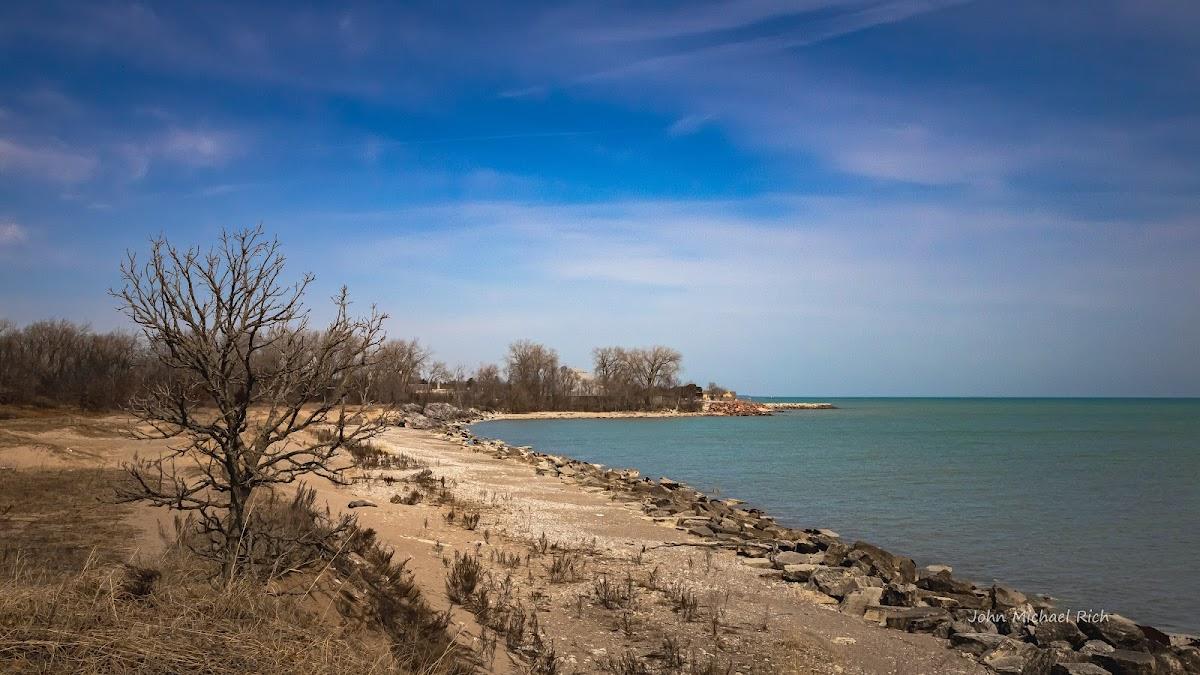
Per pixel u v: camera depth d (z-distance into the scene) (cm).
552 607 1168
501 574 1334
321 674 570
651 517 2314
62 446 2138
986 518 2817
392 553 1164
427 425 7950
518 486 2997
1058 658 1062
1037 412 19200
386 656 693
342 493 1970
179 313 792
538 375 14462
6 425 2734
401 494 2175
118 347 4931
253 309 839
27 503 1308
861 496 3419
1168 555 2166
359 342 925
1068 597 1706
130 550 961
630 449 6638
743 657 1008
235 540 819
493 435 8338
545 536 1762
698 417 14812
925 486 3806
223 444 832
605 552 1680
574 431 9569
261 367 956
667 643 1015
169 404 808
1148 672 1052
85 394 4162
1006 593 1477
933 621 1238
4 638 500
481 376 13875
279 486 1722
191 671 523
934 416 16300
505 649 938
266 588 712
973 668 1044
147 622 574
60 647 509
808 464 5097
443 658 781
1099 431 9950
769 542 2038
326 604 807
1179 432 9631
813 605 1352
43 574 687
